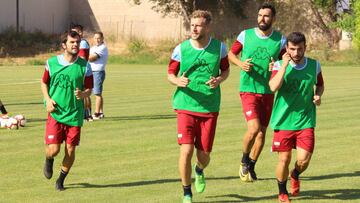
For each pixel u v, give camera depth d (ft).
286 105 42.98
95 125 80.79
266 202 43.98
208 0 307.99
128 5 314.96
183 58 42.91
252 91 49.90
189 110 42.83
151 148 64.44
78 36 46.57
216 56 42.91
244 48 50.03
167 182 49.90
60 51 286.46
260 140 50.16
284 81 42.93
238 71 202.90
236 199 44.88
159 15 310.24
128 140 69.26
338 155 60.44
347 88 134.72
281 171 43.21
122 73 192.54
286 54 42.29
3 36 287.69
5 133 74.23
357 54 250.16
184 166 41.98
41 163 57.36
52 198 45.21
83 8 322.14
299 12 292.81
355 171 53.67
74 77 46.39
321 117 87.25
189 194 42.27
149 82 154.71
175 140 69.21
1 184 49.49
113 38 307.78
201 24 42.42
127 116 89.81
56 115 46.70
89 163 57.11
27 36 291.58
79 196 45.73
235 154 61.05
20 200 44.65
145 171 53.83
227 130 76.02
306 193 46.57
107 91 130.62
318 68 43.14
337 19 285.43
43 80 47.06
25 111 96.37
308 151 42.88
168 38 304.50
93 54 84.99
